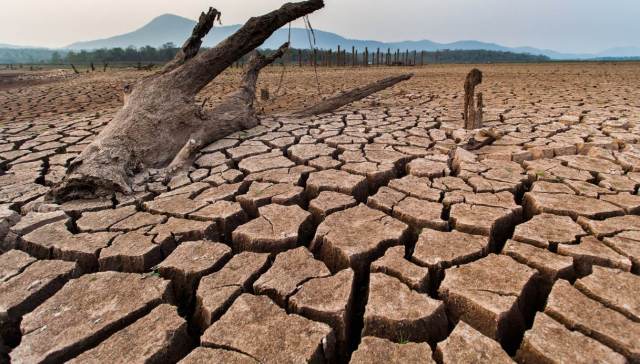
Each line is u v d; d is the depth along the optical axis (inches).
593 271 76.8
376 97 382.3
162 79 184.5
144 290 78.2
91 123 256.4
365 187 138.2
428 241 92.4
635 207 105.0
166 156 165.5
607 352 57.5
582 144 168.2
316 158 164.7
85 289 78.4
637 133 186.4
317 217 114.3
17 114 329.1
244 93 237.0
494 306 68.0
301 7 219.8
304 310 71.3
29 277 82.7
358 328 76.9
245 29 207.6
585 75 643.5
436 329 68.1
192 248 93.6
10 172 157.3
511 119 237.9
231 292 76.5
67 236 100.2
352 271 81.9
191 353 61.0
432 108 295.9
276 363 58.8
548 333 61.6
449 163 157.1
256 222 106.3
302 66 1300.4
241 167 155.5
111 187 126.3
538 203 110.3
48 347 63.7
